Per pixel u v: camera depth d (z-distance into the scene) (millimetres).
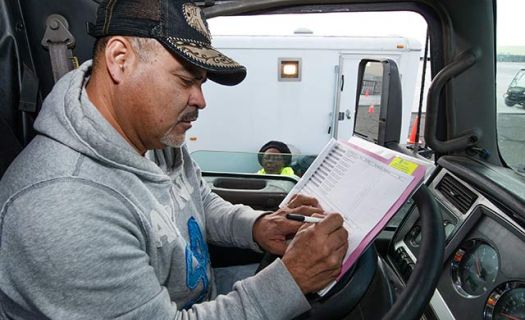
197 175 1147
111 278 586
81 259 555
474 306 875
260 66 3998
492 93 1283
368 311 851
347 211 793
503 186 949
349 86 3996
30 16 979
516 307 799
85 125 627
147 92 644
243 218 1089
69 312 566
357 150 910
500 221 910
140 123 680
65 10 998
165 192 823
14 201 568
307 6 1252
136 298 620
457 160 1271
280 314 700
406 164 753
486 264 913
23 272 560
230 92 4090
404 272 1087
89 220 573
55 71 1013
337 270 715
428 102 1314
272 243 974
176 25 626
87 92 701
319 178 959
